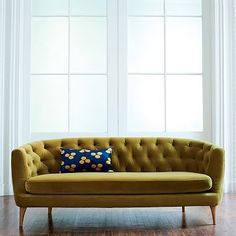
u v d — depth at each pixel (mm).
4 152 4523
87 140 3807
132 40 4785
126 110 4707
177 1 4809
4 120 4531
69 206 3100
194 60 4797
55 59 4758
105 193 3094
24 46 4703
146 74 4766
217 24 4691
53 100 4734
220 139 4641
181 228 3121
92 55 4762
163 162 3693
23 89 4680
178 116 4766
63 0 4777
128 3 4793
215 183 3209
